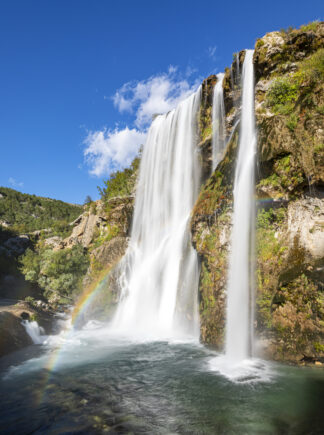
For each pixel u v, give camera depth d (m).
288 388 8.90
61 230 59.97
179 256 20.50
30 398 8.98
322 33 12.66
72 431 6.92
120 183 34.47
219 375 10.31
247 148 13.86
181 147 23.64
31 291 34.22
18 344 16.12
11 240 50.91
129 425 7.11
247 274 12.22
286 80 12.40
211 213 14.59
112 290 26.39
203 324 14.58
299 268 10.67
